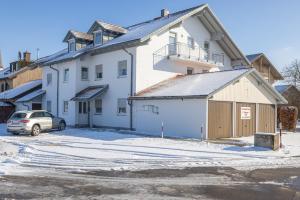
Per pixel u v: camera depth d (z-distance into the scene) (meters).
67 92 32.44
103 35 31.61
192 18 32.44
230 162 13.70
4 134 24.81
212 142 20.14
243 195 8.59
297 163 13.88
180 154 15.37
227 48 35.09
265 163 13.70
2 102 39.50
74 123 30.98
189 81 26.97
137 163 12.90
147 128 25.84
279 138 18.28
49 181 9.62
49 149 16.27
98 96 30.30
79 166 11.99
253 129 26.09
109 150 16.19
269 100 27.94
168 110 24.38
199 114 22.45
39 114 24.81
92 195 8.22
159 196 8.26
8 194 8.15
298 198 8.41
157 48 29.05
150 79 28.34
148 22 34.78
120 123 28.42
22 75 47.03
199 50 32.91
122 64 28.84
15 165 11.91
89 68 32.00
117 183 9.55
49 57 38.81
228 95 23.86
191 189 9.08
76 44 34.03
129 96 27.55
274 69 41.97
